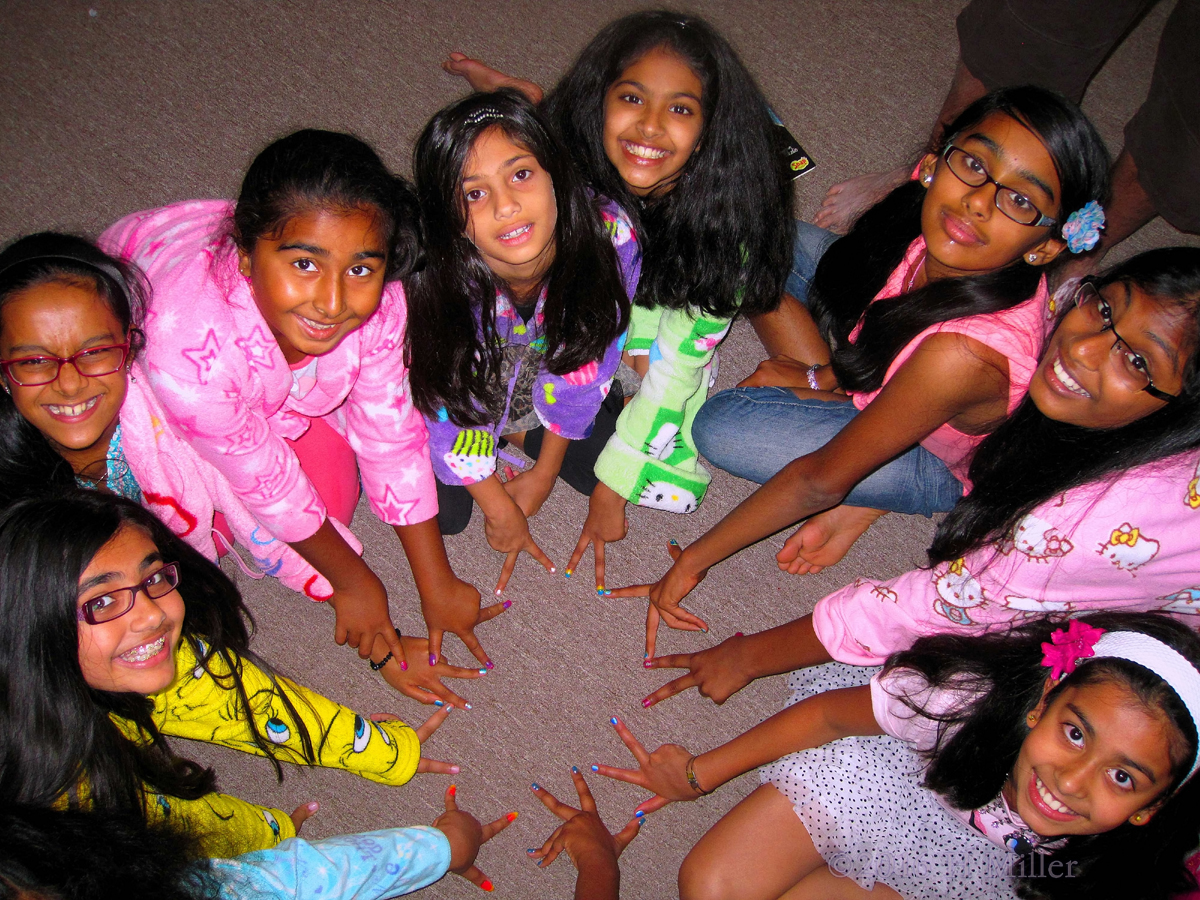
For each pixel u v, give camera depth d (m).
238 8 1.90
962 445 1.37
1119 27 1.45
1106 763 1.01
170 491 1.18
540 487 1.60
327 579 1.38
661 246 1.33
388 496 1.34
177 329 0.98
